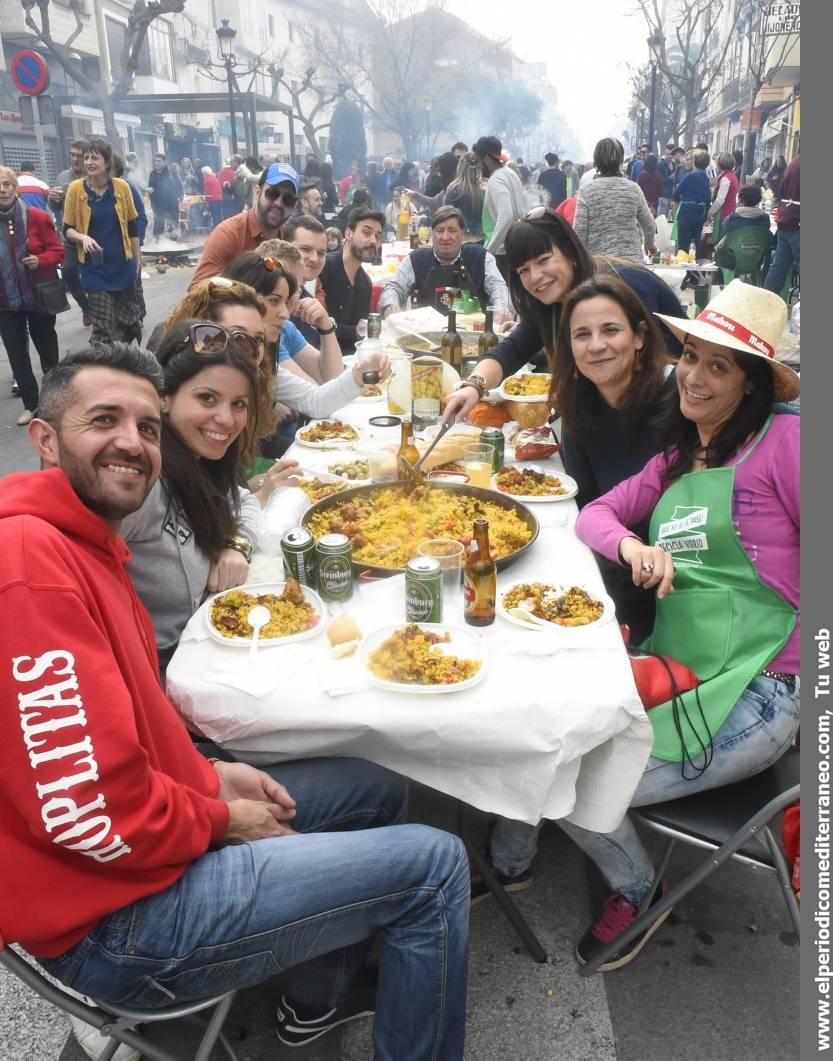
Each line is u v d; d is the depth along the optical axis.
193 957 1.42
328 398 3.67
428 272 5.85
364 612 2.03
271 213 4.84
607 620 1.95
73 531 1.43
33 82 14.84
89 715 1.24
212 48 44.03
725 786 1.99
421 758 1.73
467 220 10.11
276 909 1.45
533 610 1.97
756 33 19.22
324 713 1.67
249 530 2.41
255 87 48.44
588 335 2.54
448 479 2.68
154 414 1.49
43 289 6.09
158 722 1.51
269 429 2.74
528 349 3.51
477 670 1.75
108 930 1.38
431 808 2.69
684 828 1.87
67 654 1.25
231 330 2.06
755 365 1.99
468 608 1.94
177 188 21.42
